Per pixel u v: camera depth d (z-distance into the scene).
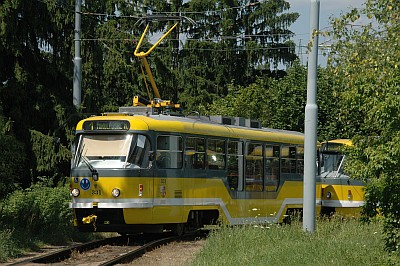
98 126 21.33
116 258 16.61
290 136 28.53
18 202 22.28
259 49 58.09
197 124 23.25
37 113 32.22
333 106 38.00
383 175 15.00
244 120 26.89
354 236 18.59
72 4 34.38
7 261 17.30
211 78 58.62
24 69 32.12
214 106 43.34
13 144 20.66
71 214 23.91
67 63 35.59
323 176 30.56
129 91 43.75
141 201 20.77
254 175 25.98
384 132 14.56
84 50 39.16
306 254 15.58
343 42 14.93
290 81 40.19
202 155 23.27
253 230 19.53
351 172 16.05
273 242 17.59
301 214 28.80
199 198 23.00
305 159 19.16
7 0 30.52
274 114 40.53
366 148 15.27
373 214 15.84
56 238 21.55
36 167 31.39
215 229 20.67
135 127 21.06
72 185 21.19
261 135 26.50
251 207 25.72
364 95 14.55
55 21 33.59
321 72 38.91
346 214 30.12
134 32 51.00
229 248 17.25
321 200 30.27
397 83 14.01
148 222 20.97
